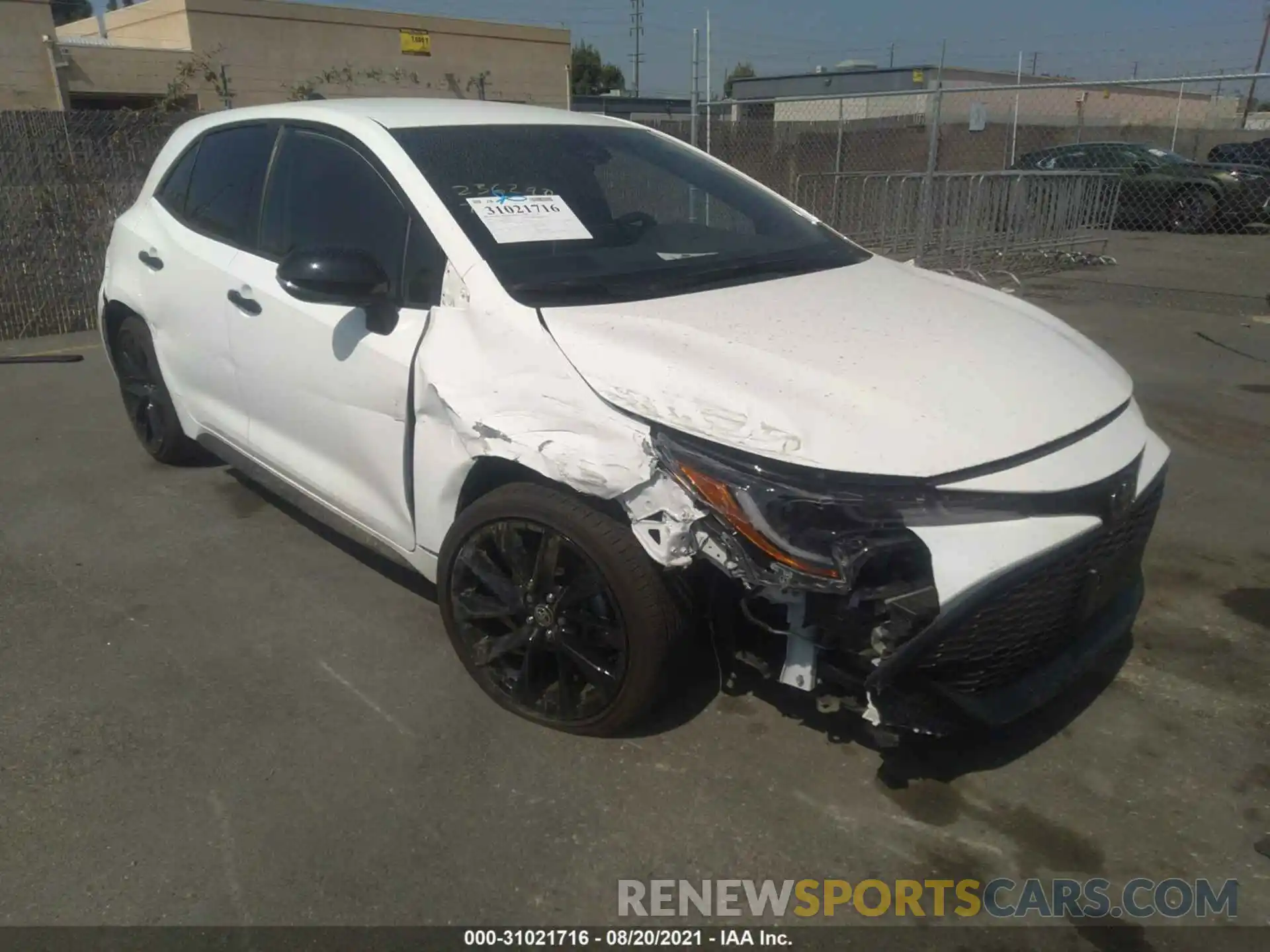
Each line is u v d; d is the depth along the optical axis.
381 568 4.09
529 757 2.93
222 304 3.96
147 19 26.58
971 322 3.09
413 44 28.75
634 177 3.78
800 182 13.01
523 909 2.42
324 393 3.47
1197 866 2.55
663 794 2.78
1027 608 2.52
